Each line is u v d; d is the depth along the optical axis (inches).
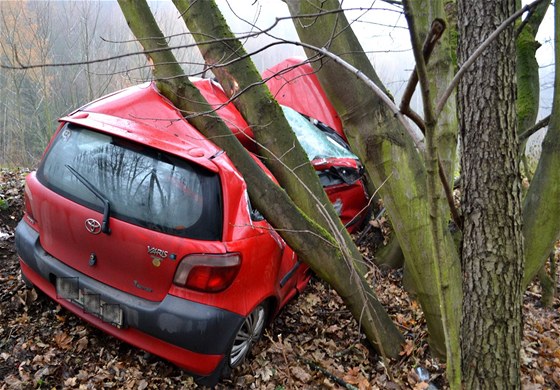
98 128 103.7
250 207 116.4
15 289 127.6
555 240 118.0
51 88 582.6
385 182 118.2
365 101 114.5
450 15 183.2
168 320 94.7
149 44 118.5
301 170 136.0
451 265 115.8
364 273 139.6
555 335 159.2
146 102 116.3
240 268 100.7
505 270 75.8
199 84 150.3
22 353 108.3
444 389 122.2
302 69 206.5
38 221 109.9
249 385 111.6
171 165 100.9
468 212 78.7
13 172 224.8
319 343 132.6
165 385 106.2
